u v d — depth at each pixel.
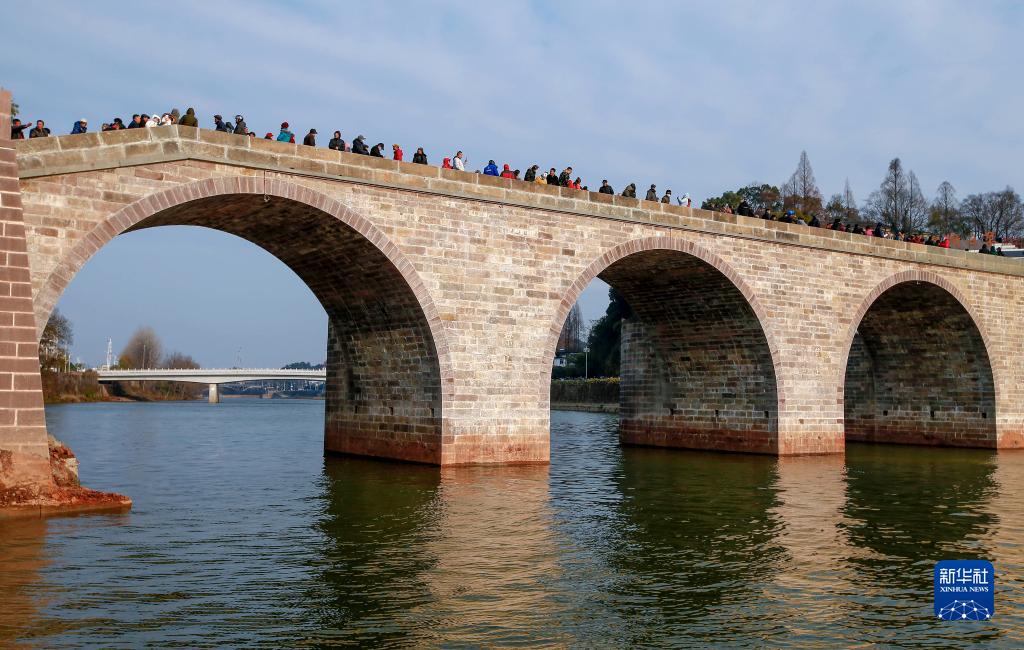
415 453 33.88
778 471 35.62
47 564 17.30
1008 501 28.06
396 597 15.73
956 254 47.22
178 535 20.53
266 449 46.16
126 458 40.25
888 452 46.03
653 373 47.31
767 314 40.44
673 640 13.85
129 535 20.31
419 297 31.33
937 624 14.95
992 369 48.25
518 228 33.66
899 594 16.69
